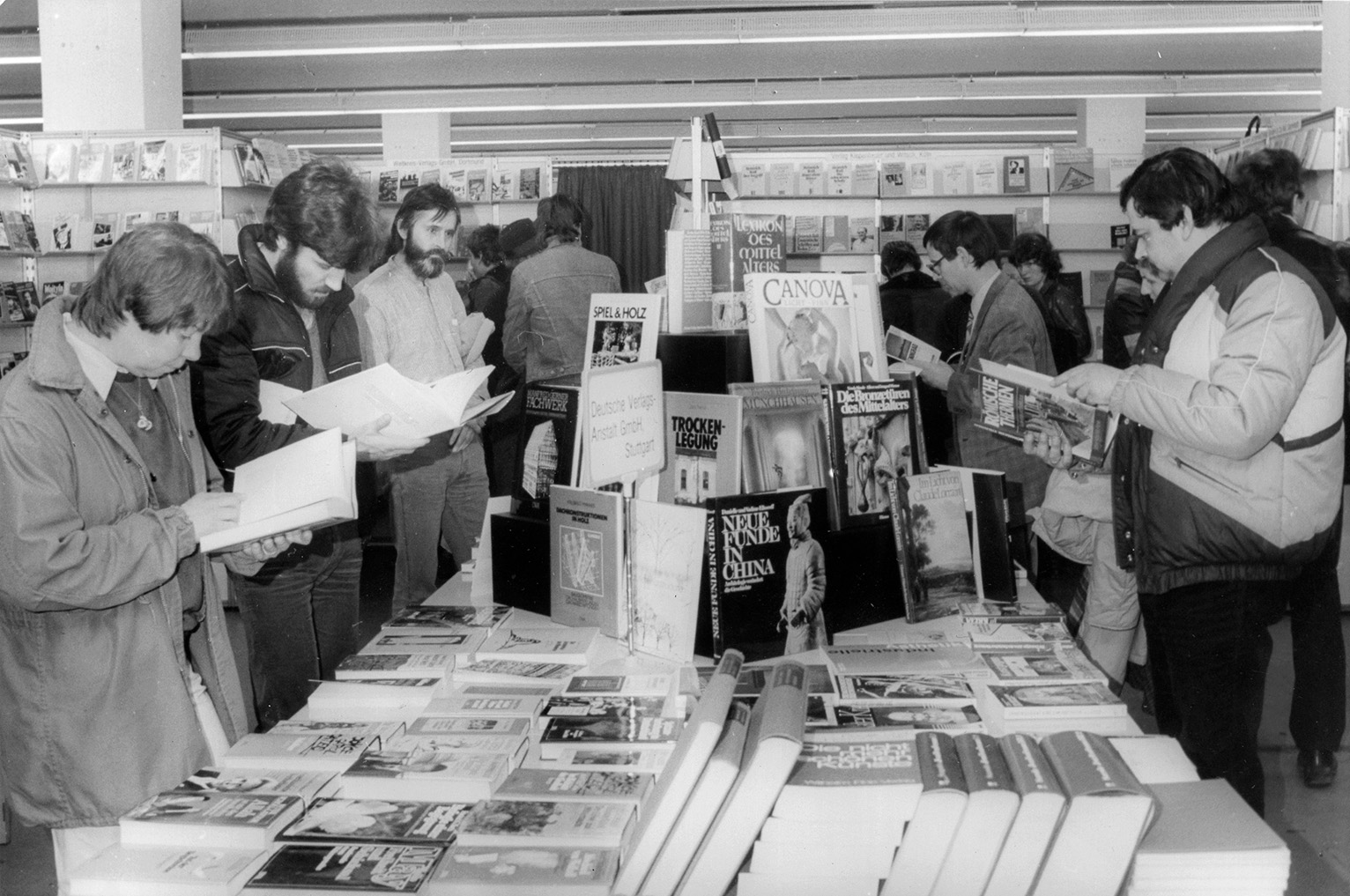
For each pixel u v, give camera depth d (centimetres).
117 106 697
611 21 920
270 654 257
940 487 237
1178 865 134
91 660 175
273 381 237
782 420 219
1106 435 231
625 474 217
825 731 171
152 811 151
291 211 223
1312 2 891
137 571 167
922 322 525
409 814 153
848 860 138
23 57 1005
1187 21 893
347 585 279
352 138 1587
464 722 181
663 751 169
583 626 227
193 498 178
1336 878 280
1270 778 341
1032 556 350
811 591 213
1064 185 668
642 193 937
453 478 366
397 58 1069
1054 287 526
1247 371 193
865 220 675
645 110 1388
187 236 167
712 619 204
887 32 908
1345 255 320
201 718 198
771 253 251
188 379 206
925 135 1595
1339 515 306
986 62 1109
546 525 236
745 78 1176
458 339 368
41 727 175
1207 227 210
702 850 139
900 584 232
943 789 136
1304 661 326
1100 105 1317
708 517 204
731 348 224
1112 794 131
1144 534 217
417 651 216
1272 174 319
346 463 188
